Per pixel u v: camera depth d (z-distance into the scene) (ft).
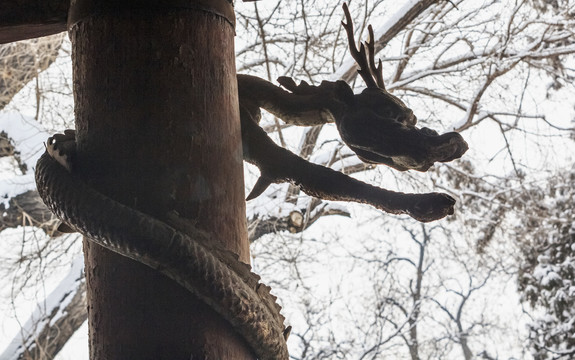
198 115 8.43
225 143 8.57
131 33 8.46
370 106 9.21
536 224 52.95
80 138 8.46
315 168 9.50
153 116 8.31
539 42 48.06
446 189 49.85
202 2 8.68
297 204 48.83
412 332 76.38
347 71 46.03
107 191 8.20
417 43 50.24
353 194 9.21
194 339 7.89
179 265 7.84
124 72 8.40
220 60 8.73
